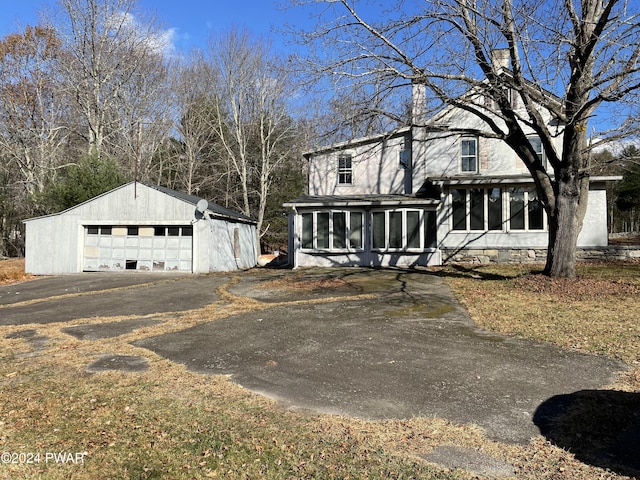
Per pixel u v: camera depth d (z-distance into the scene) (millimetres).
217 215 18391
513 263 16328
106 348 6297
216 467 3105
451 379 4746
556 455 3184
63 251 18500
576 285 10234
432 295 10227
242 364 5422
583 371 4926
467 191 16750
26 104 30359
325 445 3361
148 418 3910
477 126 17562
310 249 17531
